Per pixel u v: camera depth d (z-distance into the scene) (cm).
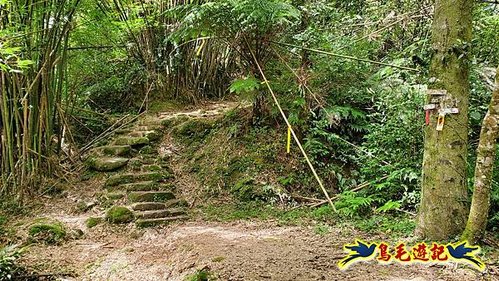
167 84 785
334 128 609
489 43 483
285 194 531
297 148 581
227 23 546
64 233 438
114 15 702
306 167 564
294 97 593
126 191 533
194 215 500
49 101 558
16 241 425
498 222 384
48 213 505
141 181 556
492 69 450
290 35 598
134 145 622
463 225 353
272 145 584
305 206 514
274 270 313
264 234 420
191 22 545
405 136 507
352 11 741
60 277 347
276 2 540
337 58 593
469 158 427
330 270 313
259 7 509
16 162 531
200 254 358
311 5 657
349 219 459
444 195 354
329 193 550
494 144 322
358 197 491
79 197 536
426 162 366
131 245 421
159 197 523
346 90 605
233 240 397
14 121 528
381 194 506
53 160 566
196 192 554
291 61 610
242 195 536
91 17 615
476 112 425
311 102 600
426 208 365
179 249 385
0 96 510
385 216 462
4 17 482
